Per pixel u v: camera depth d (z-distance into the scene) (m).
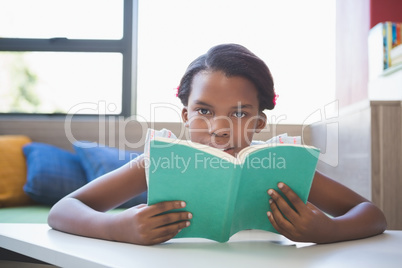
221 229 0.73
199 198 0.70
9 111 2.78
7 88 2.78
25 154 2.23
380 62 2.09
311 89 2.85
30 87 2.79
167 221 0.70
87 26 2.78
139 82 2.84
